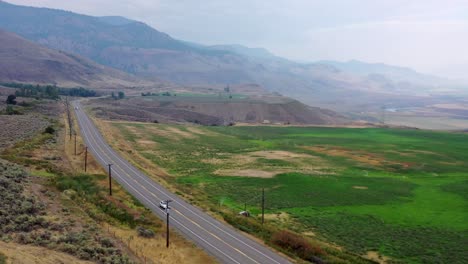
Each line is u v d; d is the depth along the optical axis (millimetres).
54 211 48750
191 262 44250
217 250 48312
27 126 130125
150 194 70938
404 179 98750
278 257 47375
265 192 82188
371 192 85000
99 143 118125
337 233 59531
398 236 59062
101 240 41469
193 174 96812
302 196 80125
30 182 60375
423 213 71188
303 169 106250
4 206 45219
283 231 55625
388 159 123750
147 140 143375
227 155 125250
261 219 64188
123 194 68688
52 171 73500
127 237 47094
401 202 77938
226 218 60656
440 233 60969
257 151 133625
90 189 66562
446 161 121938
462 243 56938
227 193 80500
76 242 39344
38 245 36844
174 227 55344
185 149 132125
